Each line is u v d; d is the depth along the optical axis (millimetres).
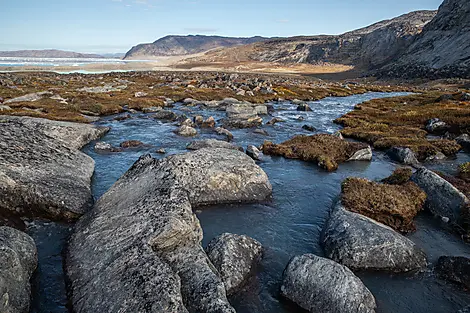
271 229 16359
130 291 9148
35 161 17812
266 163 26984
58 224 14938
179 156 19172
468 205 16547
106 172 23328
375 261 12867
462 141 32938
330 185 22500
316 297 10711
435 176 19266
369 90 103625
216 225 16500
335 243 13750
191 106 57688
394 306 11219
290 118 49500
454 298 11625
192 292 9875
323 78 172000
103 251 11312
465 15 149375
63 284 11086
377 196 17734
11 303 8969
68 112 44188
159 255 11109
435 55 144375
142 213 12664
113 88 74562
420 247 14719
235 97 66875
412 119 45188
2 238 10750
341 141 31828
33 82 79750
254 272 12727
